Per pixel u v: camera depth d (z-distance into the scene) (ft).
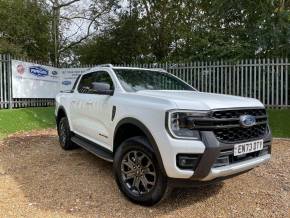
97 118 18.99
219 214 14.21
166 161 13.33
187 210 14.52
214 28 59.82
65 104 24.62
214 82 44.47
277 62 40.81
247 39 53.78
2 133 33.19
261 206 15.03
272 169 20.34
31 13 70.74
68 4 80.89
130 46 75.56
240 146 14.11
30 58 69.36
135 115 14.96
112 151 17.34
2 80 46.62
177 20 78.95
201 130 13.37
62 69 57.00
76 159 22.49
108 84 18.02
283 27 48.16
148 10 78.84
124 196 15.66
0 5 66.95
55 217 13.96
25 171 20.13
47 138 30.55
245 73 42.68
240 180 18.22
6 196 16.20
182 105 13.61
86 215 14.12
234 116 14.23
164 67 47.42
